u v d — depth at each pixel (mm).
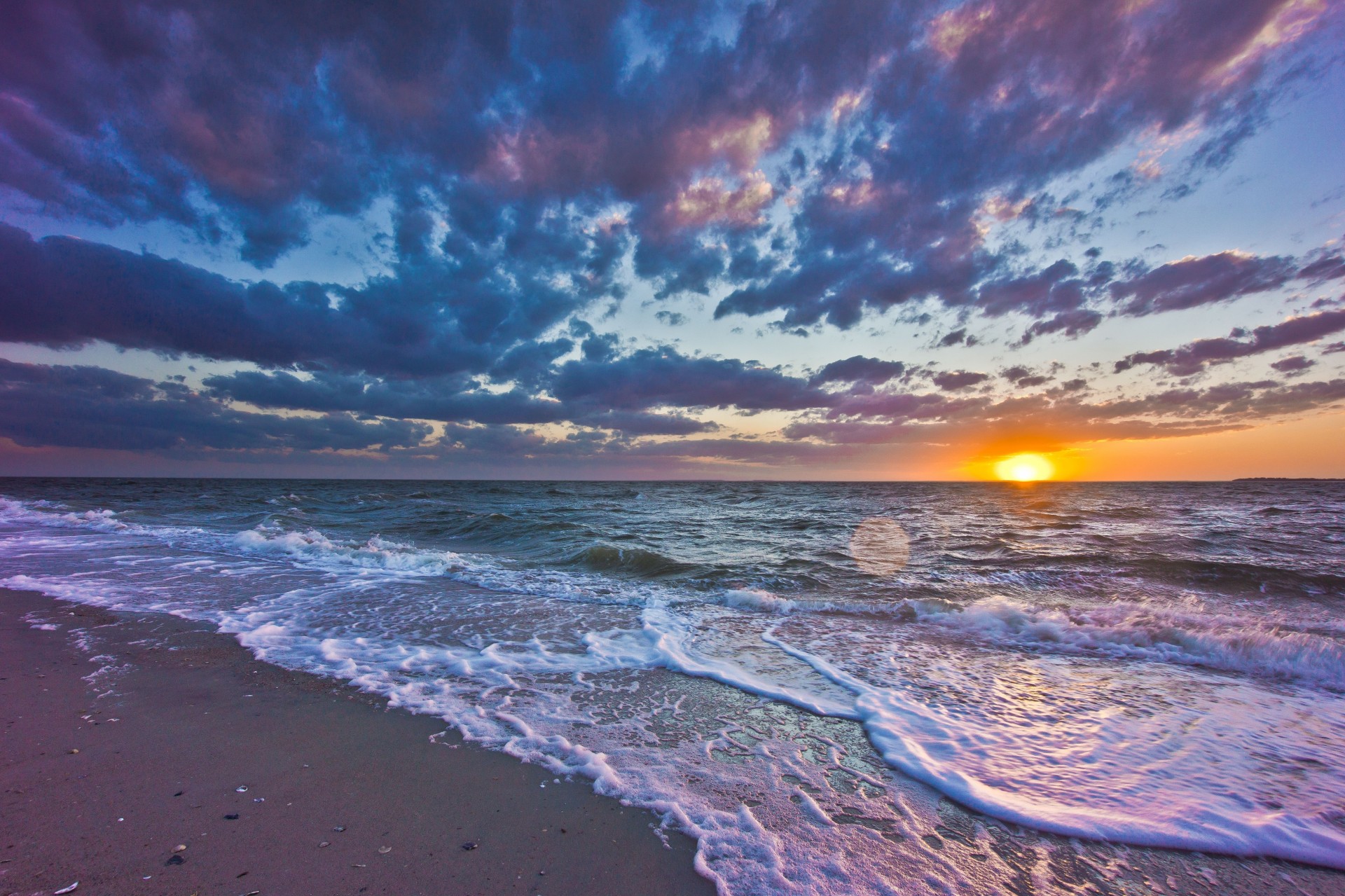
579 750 3594
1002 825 2887
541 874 2391
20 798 2873
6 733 3656
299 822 2725
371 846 2555
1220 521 21781
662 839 2678
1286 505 30953
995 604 7617
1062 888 2420
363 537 16125
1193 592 9172
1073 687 5027
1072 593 9070
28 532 15930
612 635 6500
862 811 2977
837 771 3420
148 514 21750
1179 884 2486
